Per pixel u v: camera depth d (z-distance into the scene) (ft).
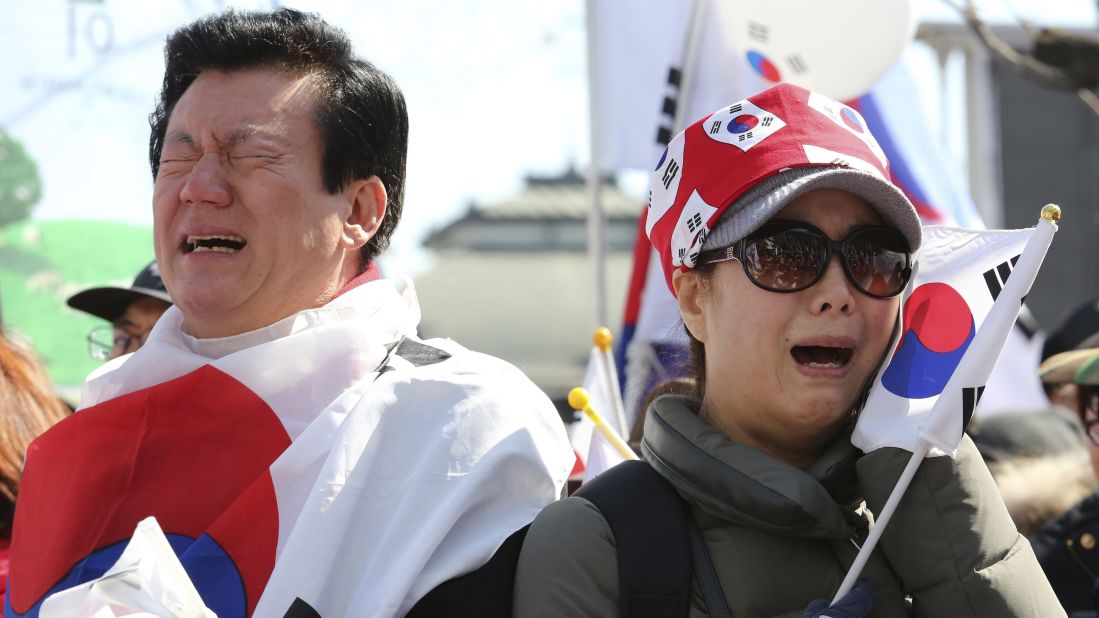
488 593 5.71
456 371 6.43
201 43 6.55
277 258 6.42
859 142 5.75
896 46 10.27
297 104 6.50
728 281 5.69
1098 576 9.38
